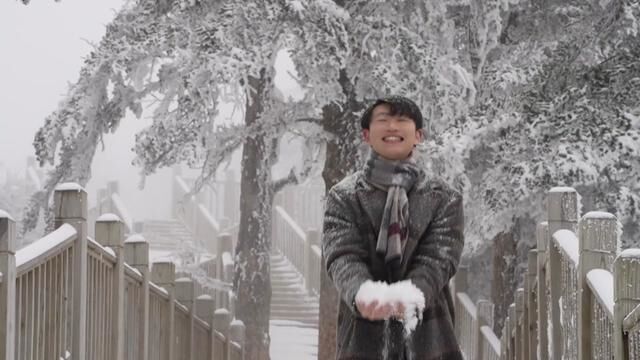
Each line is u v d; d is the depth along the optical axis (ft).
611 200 45.57
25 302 18.39
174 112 46.24
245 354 67.97
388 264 11.72
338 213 11.96
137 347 30.09
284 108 53.11
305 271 94.58
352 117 50.67
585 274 16.30
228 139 54.54
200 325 43.86
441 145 45.06
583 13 50.44
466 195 45.44
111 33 52.24
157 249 107.04
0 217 16.30
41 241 19.92
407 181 11.84
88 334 23.45
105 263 25.61
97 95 50.90
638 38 48.26
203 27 44.47
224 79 43.24
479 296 74.33
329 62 44.29
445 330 11.98
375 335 11.91
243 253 68.33
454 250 11.75
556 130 46.16
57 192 22.34
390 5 47.60
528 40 54.60
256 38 44.62
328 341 54.24
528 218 56.03
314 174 63.10
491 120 46.85
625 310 12.60
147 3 49.73
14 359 17.30
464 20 53.93
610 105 47.16
